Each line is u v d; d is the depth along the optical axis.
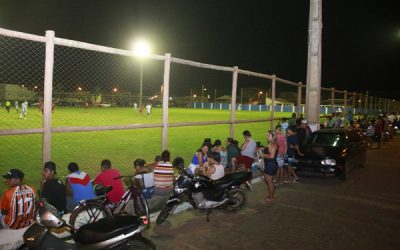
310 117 15.72
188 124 9.38
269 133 8.98
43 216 4.77
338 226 7.20
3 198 5.24
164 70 8.52
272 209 8.30
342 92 23.69
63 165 11.46
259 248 6.04
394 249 6.11
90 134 20.44
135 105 42.50
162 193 7.76
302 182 11.40
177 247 6.02
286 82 14.70
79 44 6.69
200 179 7.29
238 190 8.04
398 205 8.80
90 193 6.35
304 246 6.16
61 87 30.98
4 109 40.03
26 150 14.01
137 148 15.63
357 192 10.09
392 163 15.52
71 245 4.71
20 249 4.72
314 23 15.48
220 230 6.86
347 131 13.24
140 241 4.95
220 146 10.32
